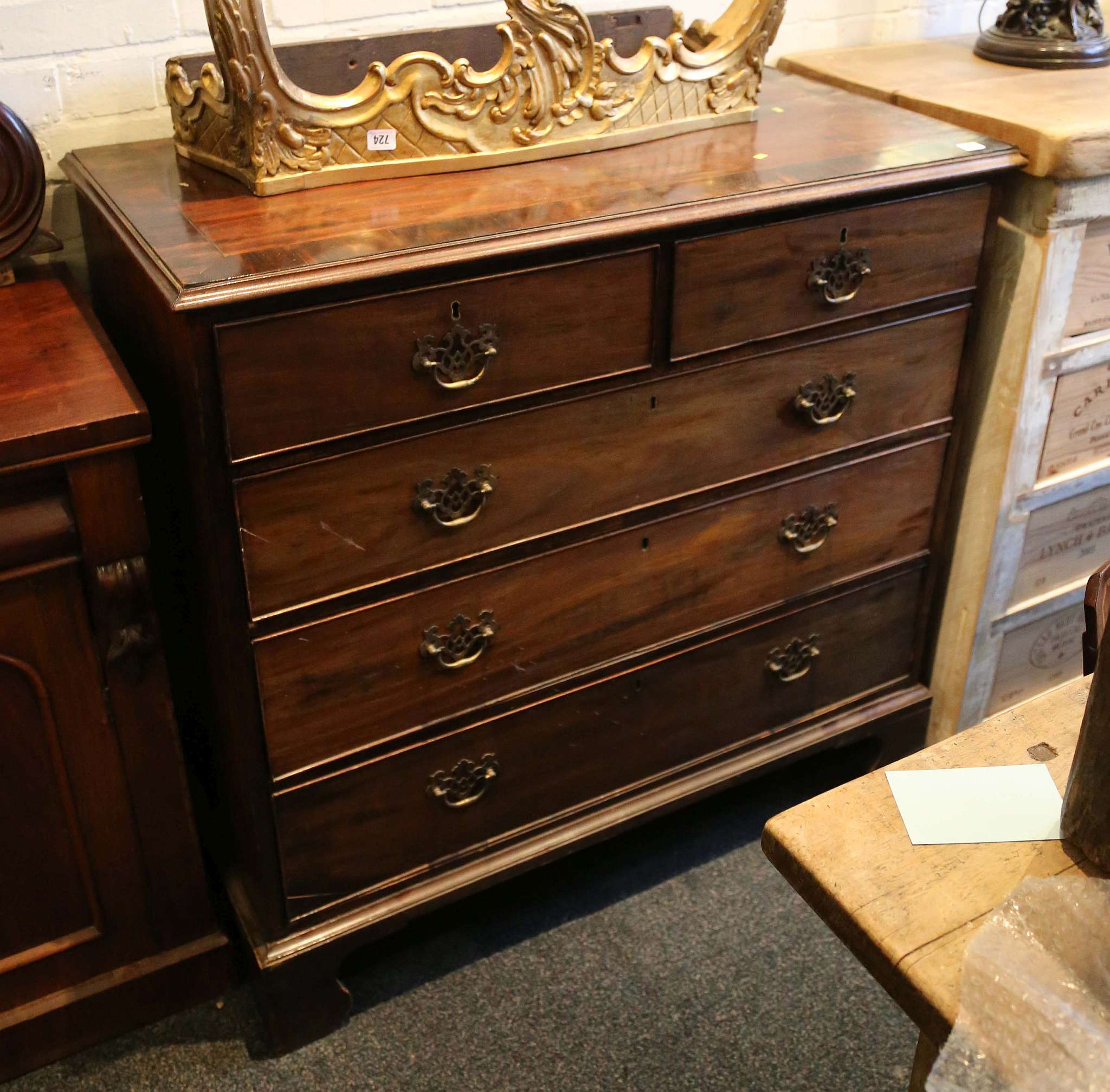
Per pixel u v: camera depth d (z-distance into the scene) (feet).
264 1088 5.18
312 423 4.17
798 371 5.18
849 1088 5.17
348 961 5.81
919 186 5.03
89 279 5.68
